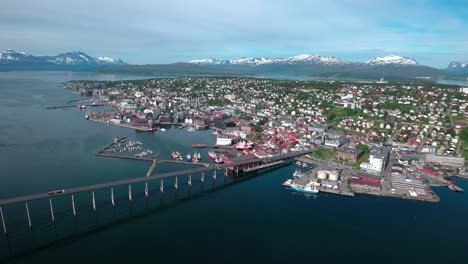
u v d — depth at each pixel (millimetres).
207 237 196750
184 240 192750
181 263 170625
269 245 189875
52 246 183375
